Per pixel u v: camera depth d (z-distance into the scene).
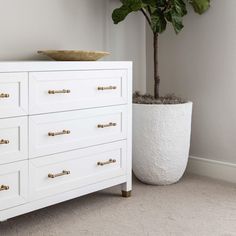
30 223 2.20
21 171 2.05
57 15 2.68
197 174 3.08
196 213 2.33
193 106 3.09
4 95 1.94
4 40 2.44
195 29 3.02
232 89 2.87
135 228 2.14
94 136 2.38
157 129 2.69
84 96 2.30
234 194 2.65
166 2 2.79
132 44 3.18
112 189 2.77
